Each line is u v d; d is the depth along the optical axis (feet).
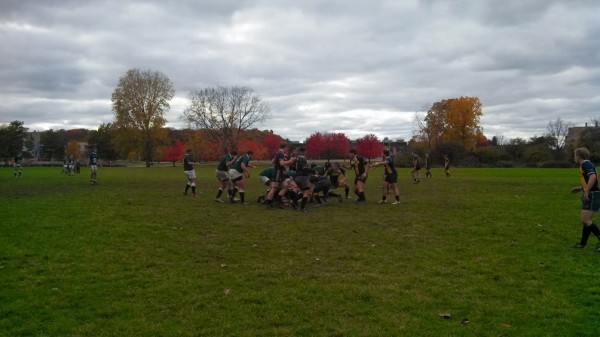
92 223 38.81
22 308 18.60
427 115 289.12
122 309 18.56
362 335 16.16
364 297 19.95
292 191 50.06
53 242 30.83
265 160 321.32
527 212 45.50
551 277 22.79
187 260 26.48
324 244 30.73
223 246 30.14
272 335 16.21
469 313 18.16
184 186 85.56
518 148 239.71
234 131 267.39
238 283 21.97
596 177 28.63
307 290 20.84
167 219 41.45
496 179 105.19
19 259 26.17
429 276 23.16
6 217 42.01
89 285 21.59
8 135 307.99
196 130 283.59
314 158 295.69
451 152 231.50
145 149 245.45
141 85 233.76
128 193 69.36
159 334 16.28
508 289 21.03
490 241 31.50
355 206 51.19
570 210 46.83
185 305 19.04
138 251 28.58
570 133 354.74
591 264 25.21
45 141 387.14
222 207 50.57
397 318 17.63
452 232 34.83
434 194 66.03
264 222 39.81
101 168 216.54
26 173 153.38
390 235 33.76
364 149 273.33
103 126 349.41
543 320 17.35
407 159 222.89
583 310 18.30
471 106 266.77
